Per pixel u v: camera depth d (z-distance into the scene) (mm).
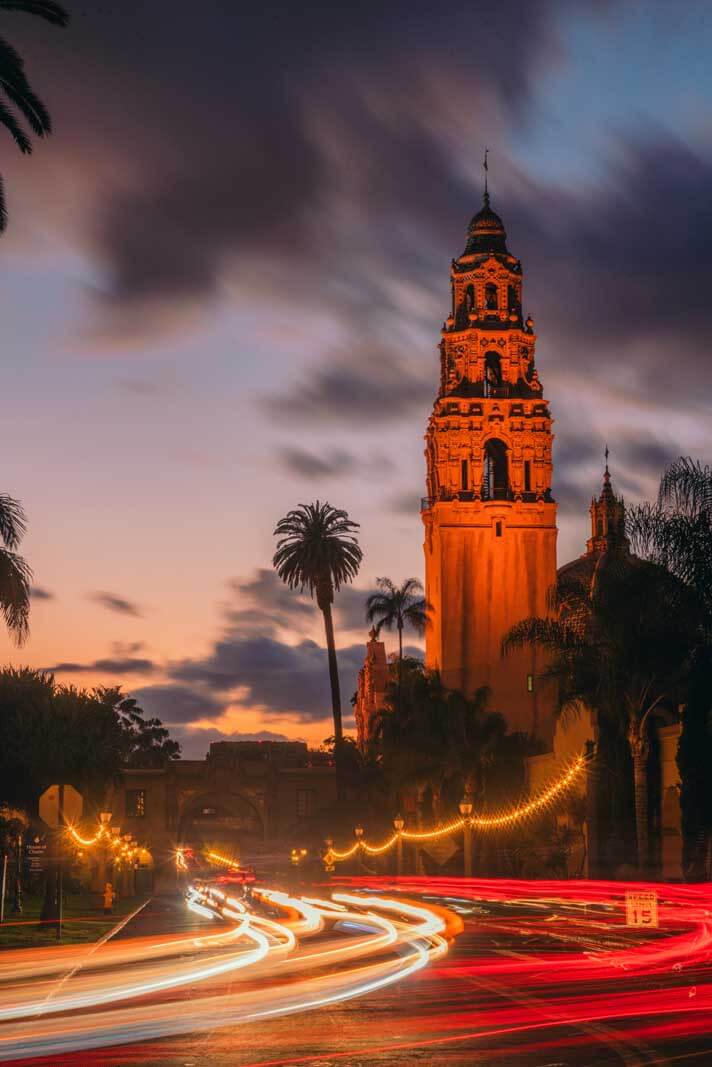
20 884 52719
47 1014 18547
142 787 132500
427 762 90062
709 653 52781
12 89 29047
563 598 62625
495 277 121375
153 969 25703
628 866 60562
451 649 113812
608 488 129625
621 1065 13930
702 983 22188
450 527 115375
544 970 24891
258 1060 14539
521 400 117438
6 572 37656
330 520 120688
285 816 133750
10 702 57562
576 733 79250
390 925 41250
